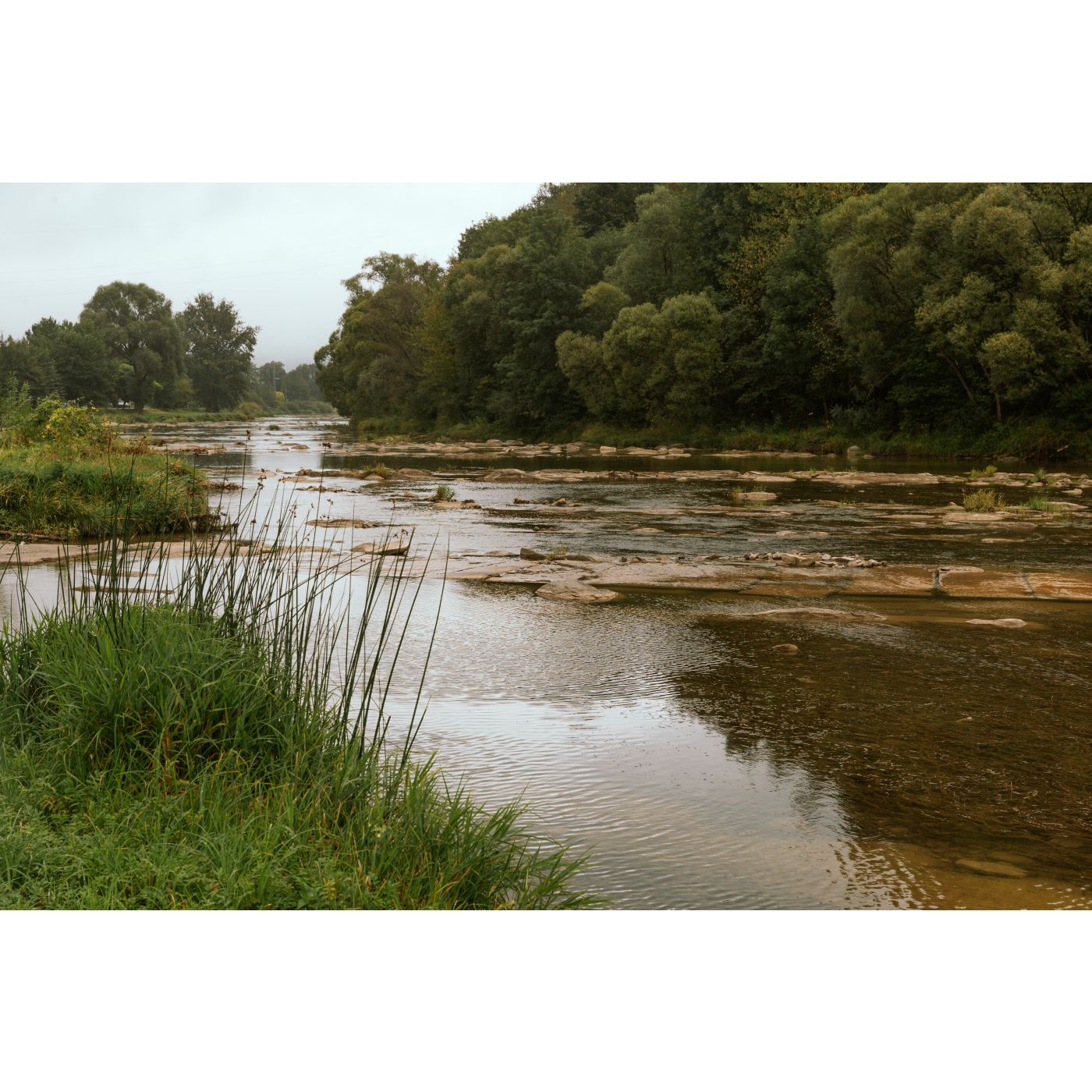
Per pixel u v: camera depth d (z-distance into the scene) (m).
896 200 42.12
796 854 4.19
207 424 109.81
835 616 9.62
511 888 3.81
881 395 49.22
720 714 6.31
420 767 5.18
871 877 3.96
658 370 54.56
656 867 4.04
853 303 44.44
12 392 23.45
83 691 4.28
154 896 3.30
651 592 11.20
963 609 10.07
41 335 119.81
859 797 4.89
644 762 5.39
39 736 4.42
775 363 52.00
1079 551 14.52
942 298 40.28
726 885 3.88
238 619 5.09
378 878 3.52
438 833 3.86
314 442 61.94
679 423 55.31
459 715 6.25
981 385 42.34
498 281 70.31
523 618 9.55
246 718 4.40
